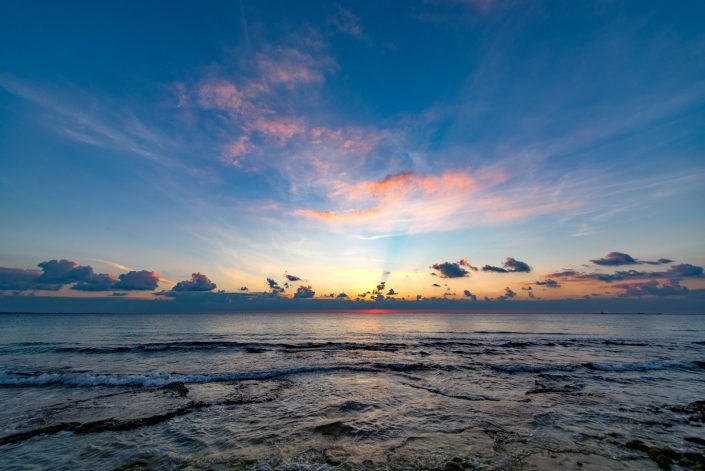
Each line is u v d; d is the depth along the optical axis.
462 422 9.53
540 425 9.31
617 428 9.14
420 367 18.47
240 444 7.90
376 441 8.10
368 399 12.00
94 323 72.00
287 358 22.27
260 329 55.50
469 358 22.47
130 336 39.66
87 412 10.36
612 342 34.34
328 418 9.84
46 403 11.45
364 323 82.81
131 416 9.93
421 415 10.18
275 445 7.83
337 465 6.79
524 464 6.86
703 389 14.17
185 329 53.59
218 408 10.82
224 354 24.28
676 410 10.77
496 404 11.44
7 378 14.95
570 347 29.81
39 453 7.43
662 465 6.86
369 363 19.72
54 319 95.56
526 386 14.24
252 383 14.51
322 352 25.53
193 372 16.73
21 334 41.25
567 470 6.61
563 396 12.55
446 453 7.40
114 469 6.65
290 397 12.20
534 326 70.31
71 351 25.59
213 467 6.71
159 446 7.80
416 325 73.31
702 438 8.43
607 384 14.84
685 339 39.22
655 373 17.67
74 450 7.58
